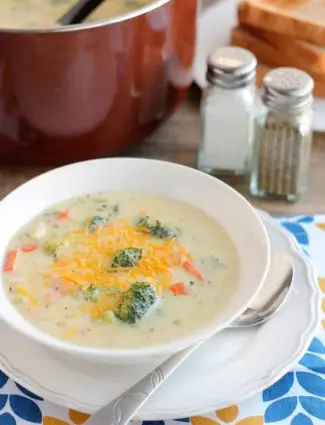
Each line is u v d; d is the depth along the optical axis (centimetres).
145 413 51
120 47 66
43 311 54
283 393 55
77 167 63
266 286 58
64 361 54
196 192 62
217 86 70
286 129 69
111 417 50
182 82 75
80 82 66
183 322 54
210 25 89
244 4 83
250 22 83
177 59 73
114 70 67
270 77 69
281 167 70
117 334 53
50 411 54
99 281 56
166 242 59
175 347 50
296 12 83
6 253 58
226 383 53
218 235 60
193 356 54
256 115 70
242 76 70
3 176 73
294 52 80
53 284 56
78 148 71
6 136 69
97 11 73
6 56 64
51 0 76
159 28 68
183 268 57
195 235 60
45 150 71
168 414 51
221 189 61
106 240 59
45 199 62
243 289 54
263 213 65
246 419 53
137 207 63
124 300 54
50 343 50
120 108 70
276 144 69
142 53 68
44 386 52
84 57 65
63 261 57
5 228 59
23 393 55
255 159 71
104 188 64
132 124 72
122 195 64
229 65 70
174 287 56
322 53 78
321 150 77
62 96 67
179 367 53
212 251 59
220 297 55
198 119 80
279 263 60
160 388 52
